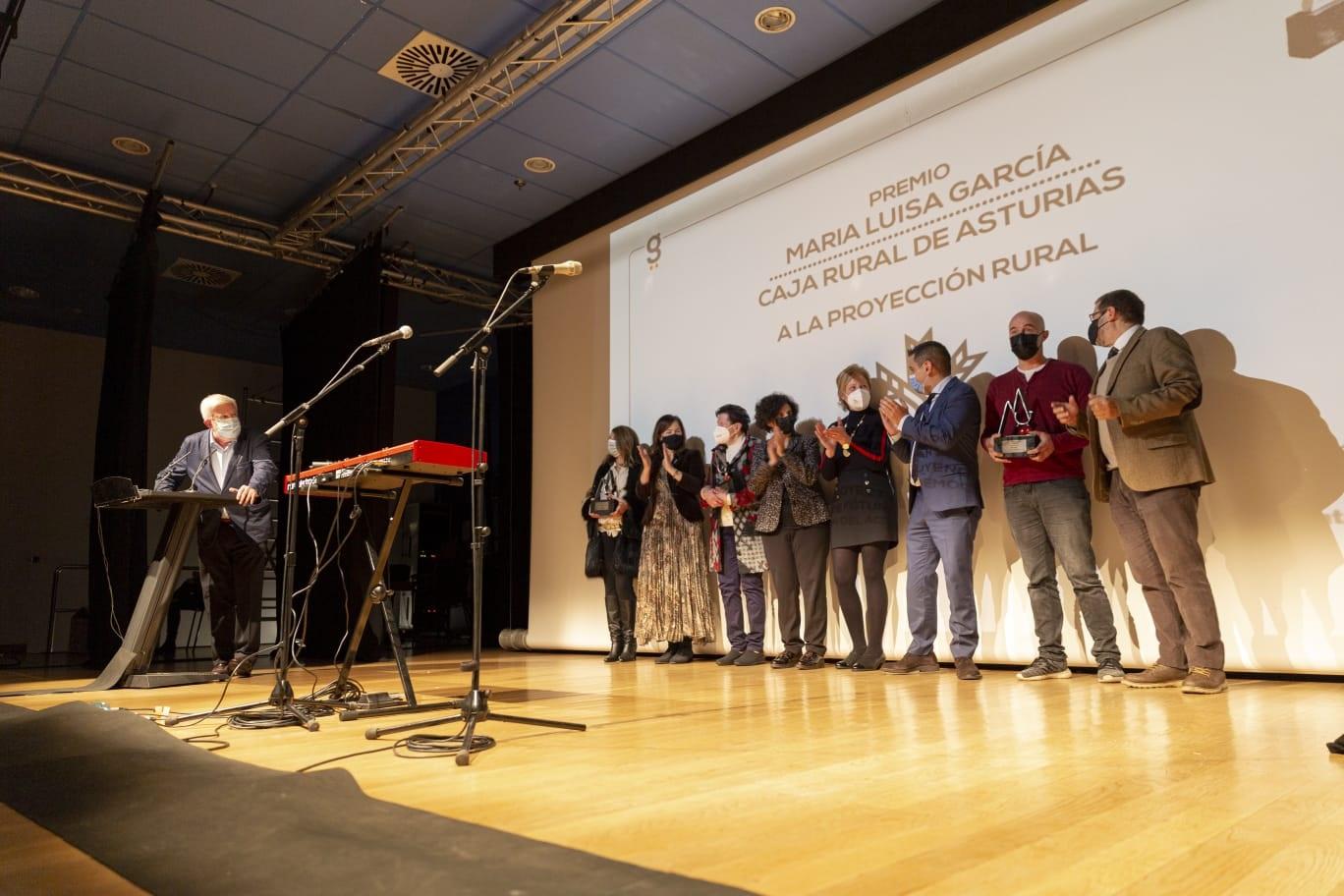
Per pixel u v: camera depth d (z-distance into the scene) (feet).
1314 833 4.09
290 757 6.58
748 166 18.17
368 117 18.65
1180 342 10.04
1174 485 9.66
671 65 16.96
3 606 28.09
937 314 14.51
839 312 16.01
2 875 3.74
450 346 31.01
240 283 26.37
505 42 16.47
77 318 29.12
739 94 17.90
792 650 14.83
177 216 22.58
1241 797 4.81
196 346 31.94
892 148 15.57
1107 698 9.30
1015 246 13.62
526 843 3.97
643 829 4.42
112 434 20.20
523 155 20.11
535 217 23.08
